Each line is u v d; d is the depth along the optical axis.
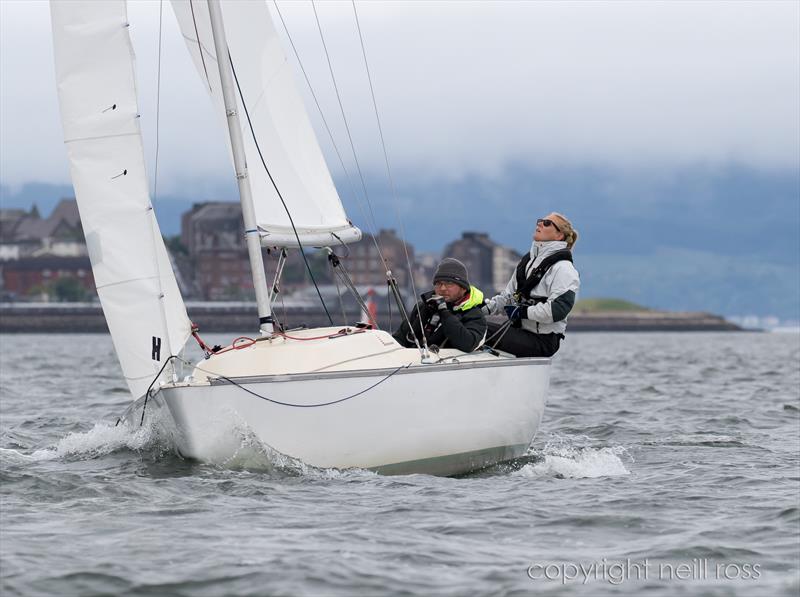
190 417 25.70
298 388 25.56
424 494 25.14
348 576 18.42
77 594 17.41
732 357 135.62
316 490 25.12
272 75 30.77
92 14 27.58
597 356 140.12
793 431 41.72
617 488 26.70
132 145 27.69
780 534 21.75
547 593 17.78
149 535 20.94
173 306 28.03
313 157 30.92
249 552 19.77
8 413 47.97
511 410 28.83
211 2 27.94
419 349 27.58
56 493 24.62
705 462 31.88
